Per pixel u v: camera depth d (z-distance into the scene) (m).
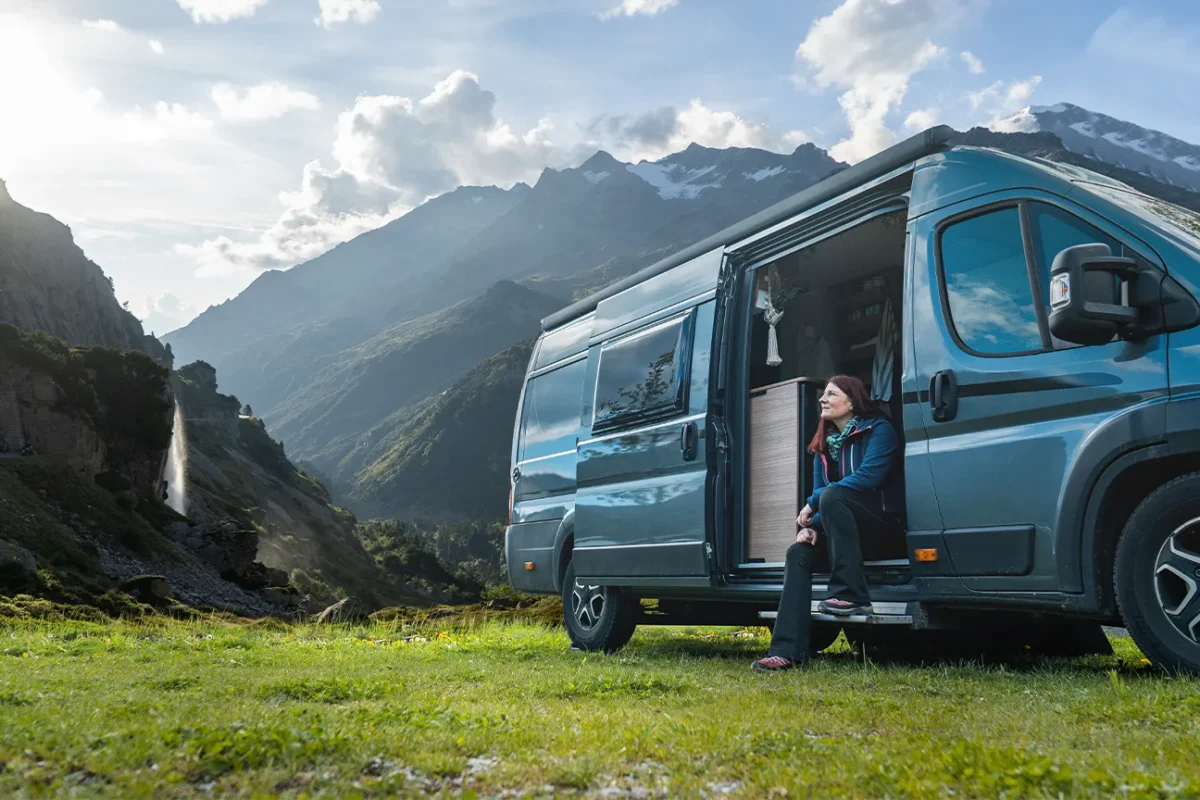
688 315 7.45
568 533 8.75
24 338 55.50
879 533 5.75
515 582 9.66
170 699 4.30
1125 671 5.04
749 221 7.13
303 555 124.12
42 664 7.12
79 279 129.38
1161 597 4.22
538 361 10.05
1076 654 6.33
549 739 3.11
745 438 7.04
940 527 5.13
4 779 2.28
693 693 4.62
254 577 54.50
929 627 5.29
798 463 6.56
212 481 127.69
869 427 5.84
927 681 4.95
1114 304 4.33
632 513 7.59
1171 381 4.22
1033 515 4.68
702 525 6.89
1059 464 4.58
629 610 8.09
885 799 2.25
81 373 57.41
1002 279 5.05
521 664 6.78
